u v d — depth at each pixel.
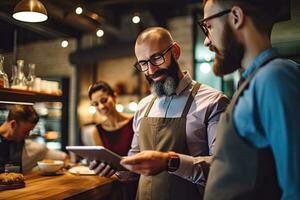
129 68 5.99
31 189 1.87
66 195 1.73
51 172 2.34
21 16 2.31
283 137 0.87
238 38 1.07
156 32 1.77
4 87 2.18
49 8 3.42
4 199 1.62
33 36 3.75
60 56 6.41
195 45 4.72
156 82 1.80
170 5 5.05
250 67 1.06
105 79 6.21
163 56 1.73
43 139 6.00
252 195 0.97
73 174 2.38
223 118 1.08
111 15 5.15
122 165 1.42
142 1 4.90
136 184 2.28
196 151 1.72
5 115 3.35
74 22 4.26
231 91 4.39
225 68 1.12
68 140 6.17
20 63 2.46
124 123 3.01
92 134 3.08
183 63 5.28
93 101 3.01
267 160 0.96
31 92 2.40
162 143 1.75
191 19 5.20
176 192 1.67
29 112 2.53
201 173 1.54
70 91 6.25
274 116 0.90
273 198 0.97
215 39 1.12
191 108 1.75
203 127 1.73
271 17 1.06
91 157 1.56
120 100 5.88
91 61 5.63
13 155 2.55
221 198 1.01
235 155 0.99
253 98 0.97
